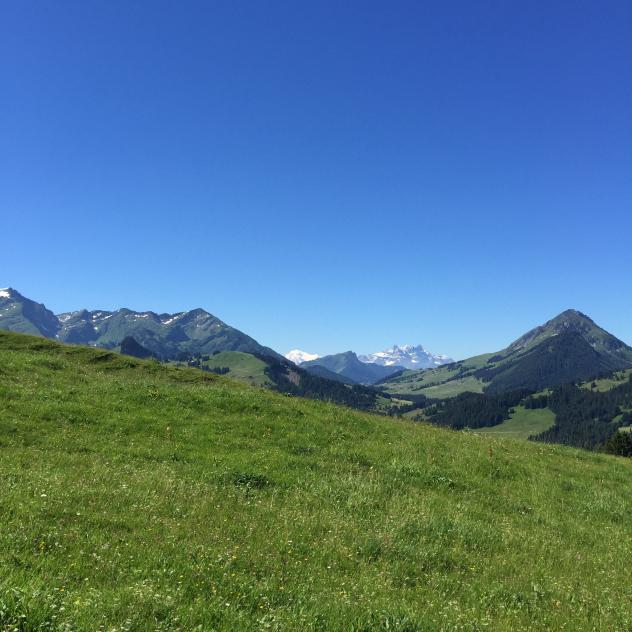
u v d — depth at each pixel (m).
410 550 13.09
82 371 36.03
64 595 7.55
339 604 8.94
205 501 14.44
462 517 16.89
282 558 11.24
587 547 16.36
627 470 30.72
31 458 17.09
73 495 13.22
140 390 28.45
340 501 16.89
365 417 32.53
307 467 20.34
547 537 16.61
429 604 9.87
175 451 20.38
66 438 20.17
